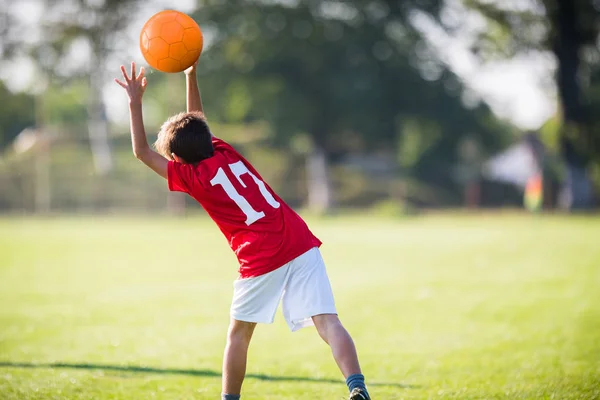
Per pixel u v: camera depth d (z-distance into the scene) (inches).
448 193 5231.3
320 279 403.2
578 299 923.4
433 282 1131.3
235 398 416.2
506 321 778.2
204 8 4448.8
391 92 4483.3
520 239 1950.1
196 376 549.3
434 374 543.8
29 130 6368.1
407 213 3540.8
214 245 1974.7
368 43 4402.1
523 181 5885.8
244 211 407.5
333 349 387.2
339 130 4677.7
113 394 492.1
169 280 1222.9
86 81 4714.6
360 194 4997.5
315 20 4379.9
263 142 4702.3
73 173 4539.9
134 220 3533.5
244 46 4424.2
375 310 874.1
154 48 446.9
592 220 3034.0
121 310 906.7
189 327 781.9
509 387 495.8
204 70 4517.7
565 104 3592.5
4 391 497.4
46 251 1813.5
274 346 674.2
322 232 2463.1
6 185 4441.4
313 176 4697.3
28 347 671.8
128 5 4424.2
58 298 1019.9
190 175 411.5
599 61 3833.7
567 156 3654.0
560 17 3538.4
